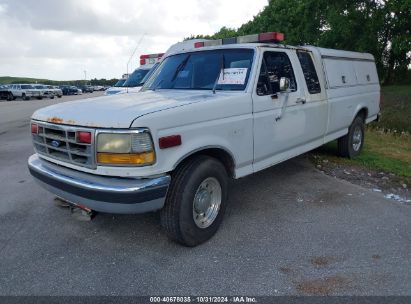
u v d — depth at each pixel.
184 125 3.59
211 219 4.05
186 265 3.59
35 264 3.64
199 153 3.95
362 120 7.63
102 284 3.31
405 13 14.52
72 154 3.61
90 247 3.96
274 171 6.64
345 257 3.71
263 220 4.58
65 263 3.65
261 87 4.57
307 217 4.67
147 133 3.27
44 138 3.91
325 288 3.22
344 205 5.07
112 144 3.29
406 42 14.73
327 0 17.03
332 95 6.11
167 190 3.52
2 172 6.83
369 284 3.26
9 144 9.79
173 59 5.34
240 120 4.20
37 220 4.64
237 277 3.39
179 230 3.72
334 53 6.43
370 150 8.44
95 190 3.37
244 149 4.33
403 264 3.57
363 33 15.96
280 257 3.72
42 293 3.19
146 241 4.07
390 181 6.24
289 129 5.07
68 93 53.94
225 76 4.62
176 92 4.64
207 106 3.82
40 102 32.84
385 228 4.36
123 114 3.37
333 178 6.29
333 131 6.47
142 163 3.28
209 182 3.96
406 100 13.88
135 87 11.11
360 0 15.80
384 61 17.50
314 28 18.67
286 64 5.10
